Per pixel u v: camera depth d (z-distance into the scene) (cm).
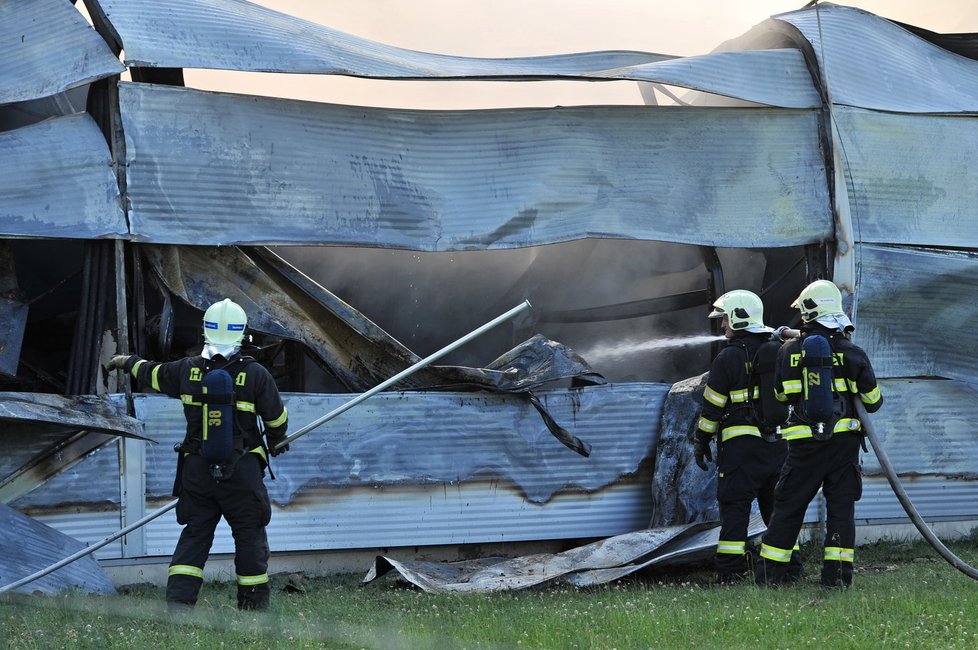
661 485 2955
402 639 1792
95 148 2708
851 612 1988
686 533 2698
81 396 2591
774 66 3145
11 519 2441
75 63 2697
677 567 2703
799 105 3123
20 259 3134
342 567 2855
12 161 2642
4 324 2698
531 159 3002
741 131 3108
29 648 1695
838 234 3098
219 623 1911
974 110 3262
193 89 2783
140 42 2714
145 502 2684
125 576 2664
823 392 2286
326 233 2845
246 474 2067
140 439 2631
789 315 3447
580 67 3369
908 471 3147
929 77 3322
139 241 2697
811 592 2289
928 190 3191
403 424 2898
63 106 3231
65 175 2675
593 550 2681
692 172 3072
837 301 2398
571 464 2991
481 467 2931
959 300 3162
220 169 2781
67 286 3188
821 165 3128
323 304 2892
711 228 3053
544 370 2967
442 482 2905
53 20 2769
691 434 2955
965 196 3222
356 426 2869
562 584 2523
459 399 2934
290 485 2808
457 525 2908
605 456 3011
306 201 2844
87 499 2650
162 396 2714
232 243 2769
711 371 2538
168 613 1991
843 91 3156
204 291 2798
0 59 2739
